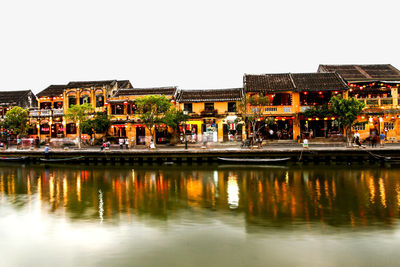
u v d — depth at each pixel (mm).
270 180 20984
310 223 12359
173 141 35500
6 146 38594
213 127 36406
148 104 30219
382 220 12633
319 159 26719
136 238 11109
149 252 9938
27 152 31344
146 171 25453
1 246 10727
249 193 17500
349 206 14703
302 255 9508
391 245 10164
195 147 32875
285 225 12172
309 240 10633
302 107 34531
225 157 27703
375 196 16375
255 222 12578
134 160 29297
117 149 32750
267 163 26344
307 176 22016
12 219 13609
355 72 37719
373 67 39594
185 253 9797
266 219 12945
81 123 34688
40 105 43125
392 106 33969
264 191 17906
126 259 9516
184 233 11484
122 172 25359
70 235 11570
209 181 21031
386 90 34188
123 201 16375
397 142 32875
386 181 19953
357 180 20391
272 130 35562
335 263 8984
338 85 33844
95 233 11688
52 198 17281
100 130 37406
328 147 28781
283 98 35375
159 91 39500
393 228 11703
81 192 18656
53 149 33125
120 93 40000
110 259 9562
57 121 41031
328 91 34188
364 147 26984
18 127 38438
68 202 16375
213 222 12664
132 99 37750
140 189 19141
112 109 38656
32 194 18344
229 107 36969
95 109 39781
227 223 12516
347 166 25281
